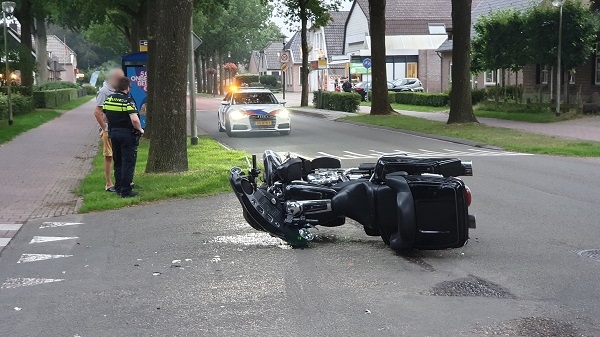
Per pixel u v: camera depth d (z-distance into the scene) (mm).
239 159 16891
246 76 89188
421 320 5852
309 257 7984
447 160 8289
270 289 6781
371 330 5629
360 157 17719
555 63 28531
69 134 25594
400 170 8227
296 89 90562
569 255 7914
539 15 28125
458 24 25625
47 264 7914
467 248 8289
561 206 10875
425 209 7664
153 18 21281
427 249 7855
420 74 59500
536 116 28703
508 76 42750
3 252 8508
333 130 27094
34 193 12750
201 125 31328
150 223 10109
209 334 5594
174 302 6438
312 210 8375
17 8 41250
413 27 61688
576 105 28656
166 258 8086
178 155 14492
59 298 6621
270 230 8312
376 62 33156
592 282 6867
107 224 10094
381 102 33344
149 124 22375
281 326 5750
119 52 65375
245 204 8312
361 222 8250
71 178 14680
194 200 11969
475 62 34406
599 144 19219
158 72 14406
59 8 35125
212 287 6883
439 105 40969
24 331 5734
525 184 13062
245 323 5836
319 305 6273
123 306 6348
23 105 33969
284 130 24547
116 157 12086
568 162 16391
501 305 6211
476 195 11906
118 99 11781
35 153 19188
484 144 20172
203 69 92312
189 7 14328
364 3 66750
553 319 5840
